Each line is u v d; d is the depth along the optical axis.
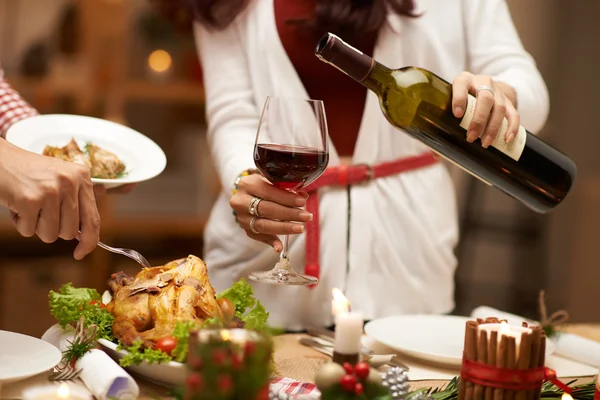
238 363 0.87
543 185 1.32
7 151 1.18
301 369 1.27
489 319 1.07
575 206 4.01
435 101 1.32
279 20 1.81
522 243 4.03
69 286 1.23
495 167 1.32
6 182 1.16
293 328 1.82
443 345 1.38
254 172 1.58
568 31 4.06
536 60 4.16
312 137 1.25
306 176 1.28
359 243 1.81
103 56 3.55
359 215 1.81
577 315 3.98
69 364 1.11
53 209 1.15
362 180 1.81
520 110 1.69
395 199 1.82
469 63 1.90
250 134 1.81
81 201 1.19
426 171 1.86
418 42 1.81
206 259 1.96
